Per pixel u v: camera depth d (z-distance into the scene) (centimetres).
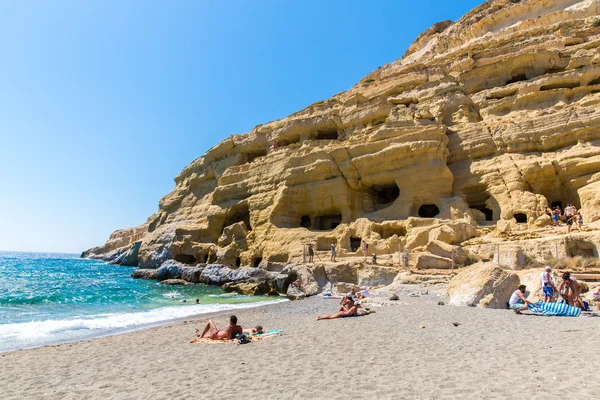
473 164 3175
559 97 3272
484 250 2384
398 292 2044
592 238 1952
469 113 3578
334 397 577
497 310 1338
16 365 950
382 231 3128
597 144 2809
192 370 807
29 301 2492
